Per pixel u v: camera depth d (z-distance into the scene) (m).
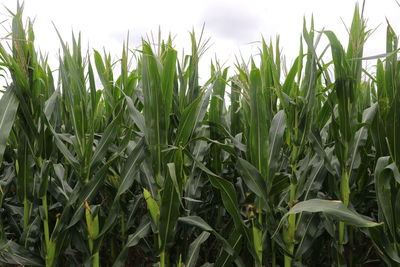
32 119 2.12
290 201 2.19
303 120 2.13
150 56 2.02
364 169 2.46
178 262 2.41
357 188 2.58
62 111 2.66
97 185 2.19
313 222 2.21
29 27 2.33
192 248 2.28
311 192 2.33
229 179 2.78
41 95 2.19
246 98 2.19
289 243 2.18
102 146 2.23
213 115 2.65
